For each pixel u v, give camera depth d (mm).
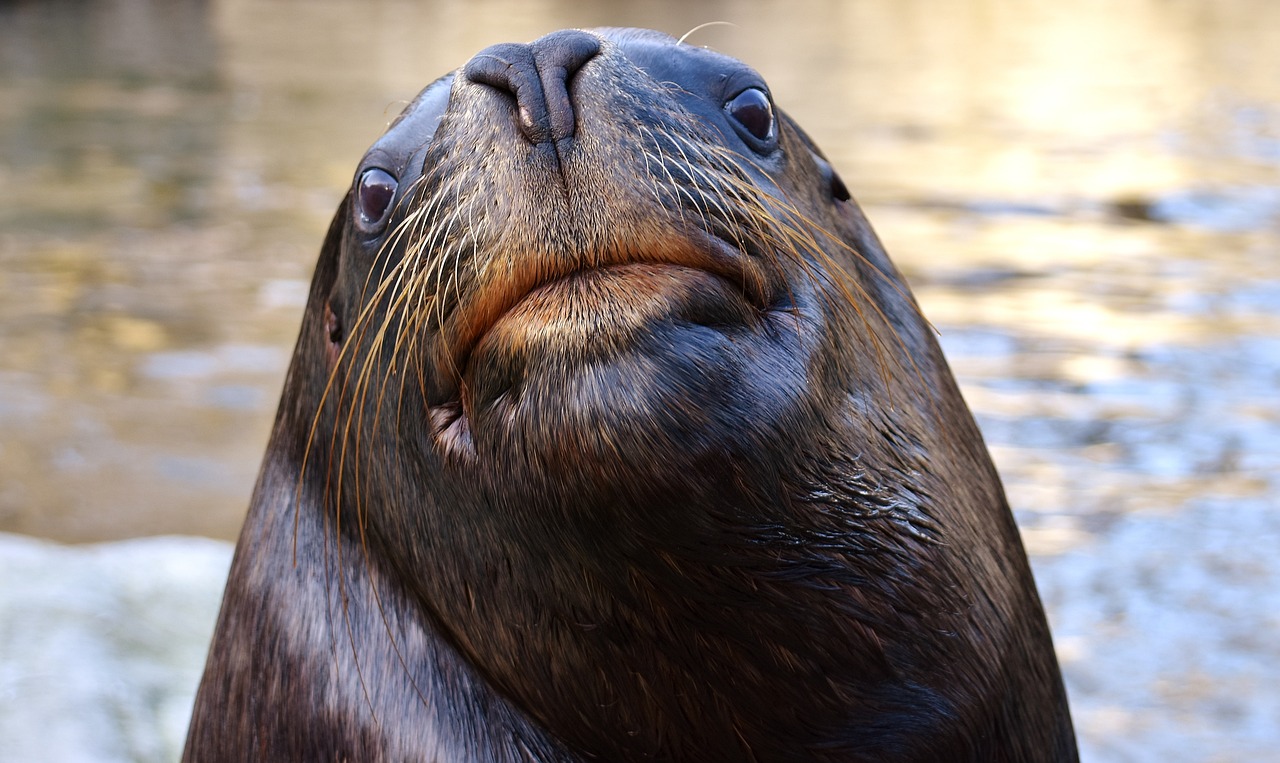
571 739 3262
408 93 26781
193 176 19047
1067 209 16266
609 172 2658
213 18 42000
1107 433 9594
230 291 13859
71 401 10891
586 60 2775
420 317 2855
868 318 3338
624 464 2590
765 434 2678
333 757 3334
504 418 2676
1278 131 21219
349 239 3363
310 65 31016
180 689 6133
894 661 3104
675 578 2846
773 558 2861
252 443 10117
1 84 26766
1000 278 13406
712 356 2604
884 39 36812
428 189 2805
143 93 26172
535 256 2645
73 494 9125
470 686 3299
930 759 3180
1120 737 5945
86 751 5445
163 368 11688
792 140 3473
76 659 6082
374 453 3260
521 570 3000
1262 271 13492
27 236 15828
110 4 44250
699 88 3045
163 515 8820
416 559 3227
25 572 6887
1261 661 6641
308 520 3574
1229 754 5828
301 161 20188
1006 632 3387
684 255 2662
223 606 3746
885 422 3178
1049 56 32438
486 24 40562
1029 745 3461
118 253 15203
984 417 9914
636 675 3086
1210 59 31234
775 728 3129
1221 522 8195
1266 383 10500
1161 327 11859
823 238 3322
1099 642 6824
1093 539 7996
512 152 2688
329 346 3570
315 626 3447
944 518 3266
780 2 48812
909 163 19062
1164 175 18000
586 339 2568
